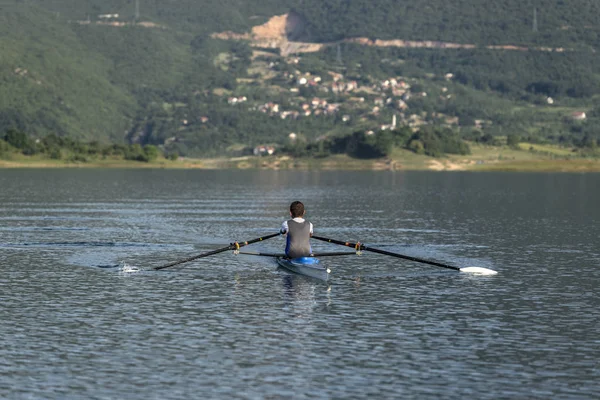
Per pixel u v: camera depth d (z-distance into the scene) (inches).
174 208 5014.8
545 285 2044.8
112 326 1565.0
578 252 2743.6
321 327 1568.7
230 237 3211.1
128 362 1331.2
